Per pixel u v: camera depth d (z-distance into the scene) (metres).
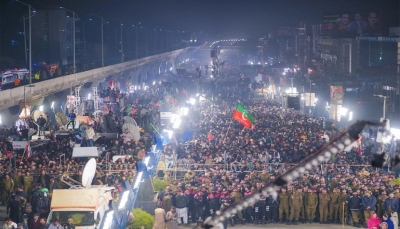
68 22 145.25
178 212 30.52
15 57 141.00
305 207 31.11
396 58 91.31
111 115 56.41
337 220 31.11
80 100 65.38
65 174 31.45
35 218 24.41
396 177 34.59
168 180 34.28
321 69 126.19
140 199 30.88
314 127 56.47
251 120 48.75
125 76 125.44
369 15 135.75
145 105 75.50
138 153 38.97
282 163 37.97
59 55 139.25
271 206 31.06
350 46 107.06
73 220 23.16
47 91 66.19
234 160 39.62
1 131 48.34
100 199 24.38
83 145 43.53
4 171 34.34
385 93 81.12
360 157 40.47
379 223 26.58
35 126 49.88
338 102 60.25
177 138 50.81
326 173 35.72
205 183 31.66
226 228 28.61
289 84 113.19
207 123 60.94
